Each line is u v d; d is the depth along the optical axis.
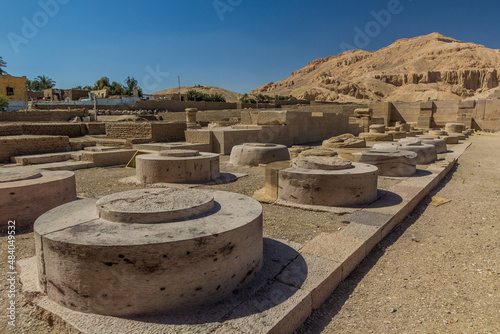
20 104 34.75
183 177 6.75
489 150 13.26
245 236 2.53
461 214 5.05
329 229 4.11
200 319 2.14
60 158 9.62
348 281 3.08
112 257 2.10
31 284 2.56
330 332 2.37
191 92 58.56
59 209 2.91
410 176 7.14
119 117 29.69
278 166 5.73
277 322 2.12
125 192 3.22
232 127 14.90
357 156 8.57
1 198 4.15
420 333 2.37
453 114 26.97
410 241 4.05
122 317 2.15
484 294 2.86
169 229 2.38
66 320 2.13
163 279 2.16
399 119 29.02
